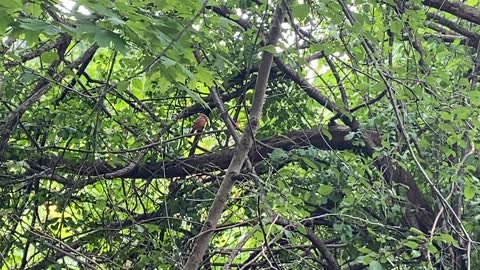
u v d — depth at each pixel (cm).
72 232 628
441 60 631
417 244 466
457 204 547
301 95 660
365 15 428
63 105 577
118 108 691
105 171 603
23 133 596
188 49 350
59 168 583
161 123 620
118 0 327
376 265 438
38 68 568
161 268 537
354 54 486
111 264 567
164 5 361
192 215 629
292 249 587
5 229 584
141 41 330
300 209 521
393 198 574
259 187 452
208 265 602
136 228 555
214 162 627
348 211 586
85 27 293
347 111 540
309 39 482
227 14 543
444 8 562
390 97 459
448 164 571
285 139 623
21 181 553
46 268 579
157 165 625
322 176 589
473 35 601
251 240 638
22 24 291
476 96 492
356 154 621
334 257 611
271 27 453
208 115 659
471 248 502
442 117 496
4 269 597
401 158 548
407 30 515
